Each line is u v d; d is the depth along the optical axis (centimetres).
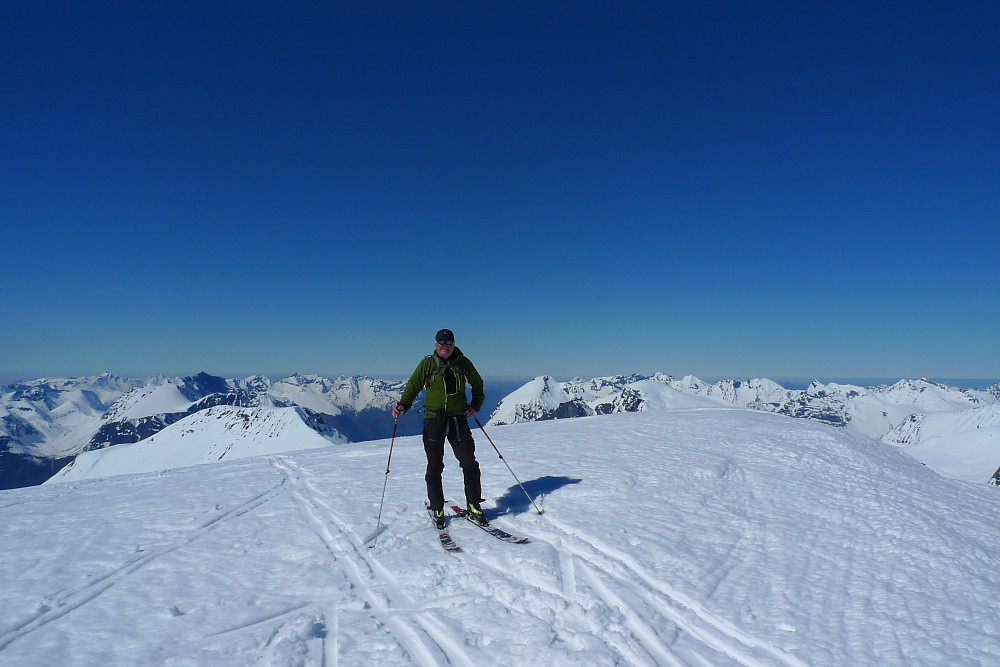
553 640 359
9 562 503
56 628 375
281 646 344
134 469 15475
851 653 352
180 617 391
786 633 377
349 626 380
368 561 500
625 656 342
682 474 820
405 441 1370
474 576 455
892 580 469
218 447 15638
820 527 612
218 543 550
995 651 351
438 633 371
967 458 18175
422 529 585
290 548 533
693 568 483
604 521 602
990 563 516
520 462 922
